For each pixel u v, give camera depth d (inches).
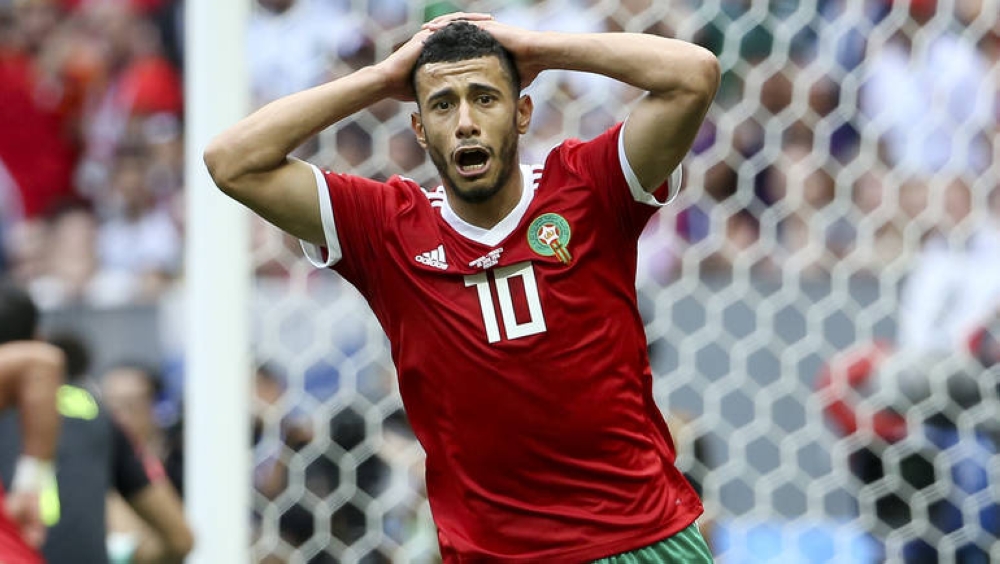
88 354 895.7
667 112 488.4
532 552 501.4
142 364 984.3
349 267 515.2
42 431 636.7
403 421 843.4
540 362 491.8
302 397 835.4
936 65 957.2
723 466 842.2
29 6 1396.4
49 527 708.0
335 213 507.5
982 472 855.7
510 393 494.0
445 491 514.9
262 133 498.6
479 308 495.5
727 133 906.7
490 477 502.6
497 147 482.0
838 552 845.2
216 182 502.9
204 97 753.6
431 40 486.6
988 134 951.0
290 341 895.7
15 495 632.4
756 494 854.5
